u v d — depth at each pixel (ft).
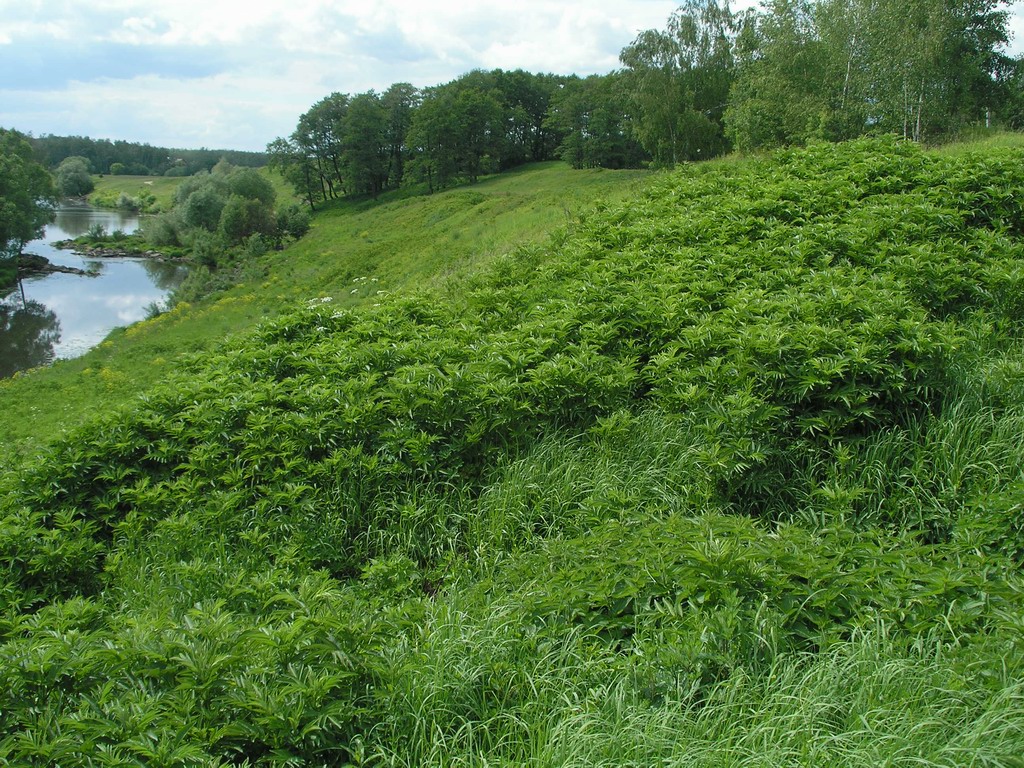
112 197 412.57
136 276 193.47
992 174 43.98
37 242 253.44
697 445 21.57
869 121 93.97
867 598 13.51
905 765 10.34
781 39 100.37
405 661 12.95
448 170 282.36
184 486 22.54
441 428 23.16
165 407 26.30
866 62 93.35
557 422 24.26
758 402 21.11
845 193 44.42
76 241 248.32
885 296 26.55
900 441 21.04
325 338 32.63
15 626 16.21
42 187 219.61
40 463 23.86
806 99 94.53
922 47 83.87
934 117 87.40
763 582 13.75
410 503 21.13
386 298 45.37
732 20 158.20
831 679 11.93
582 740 11.06
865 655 12.21
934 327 23.73
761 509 20.30
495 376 25.12
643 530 16.75
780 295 29.14
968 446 20.57
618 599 14.37
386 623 14.29
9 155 210.79
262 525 20.88
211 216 232.32
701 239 40.45
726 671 12.41
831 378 22.09
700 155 156.87
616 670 12.71
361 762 11.10
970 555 15.47
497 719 12.32
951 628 12.60
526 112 346.95
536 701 12.39
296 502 21.34
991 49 100.27
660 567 14.55
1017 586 13.28
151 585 18.72
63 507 22.63
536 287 37.91
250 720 11.57
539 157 368.89
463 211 166.61
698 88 158.30
